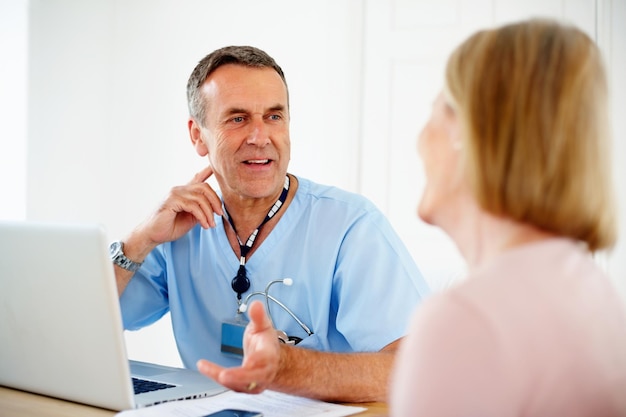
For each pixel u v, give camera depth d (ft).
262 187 4.72
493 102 2.15
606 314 2.07
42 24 9.52
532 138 2.09
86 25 10.33
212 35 10.48
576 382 1.92
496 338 1.90
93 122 10.54
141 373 4.12
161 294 5.27
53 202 9.80
